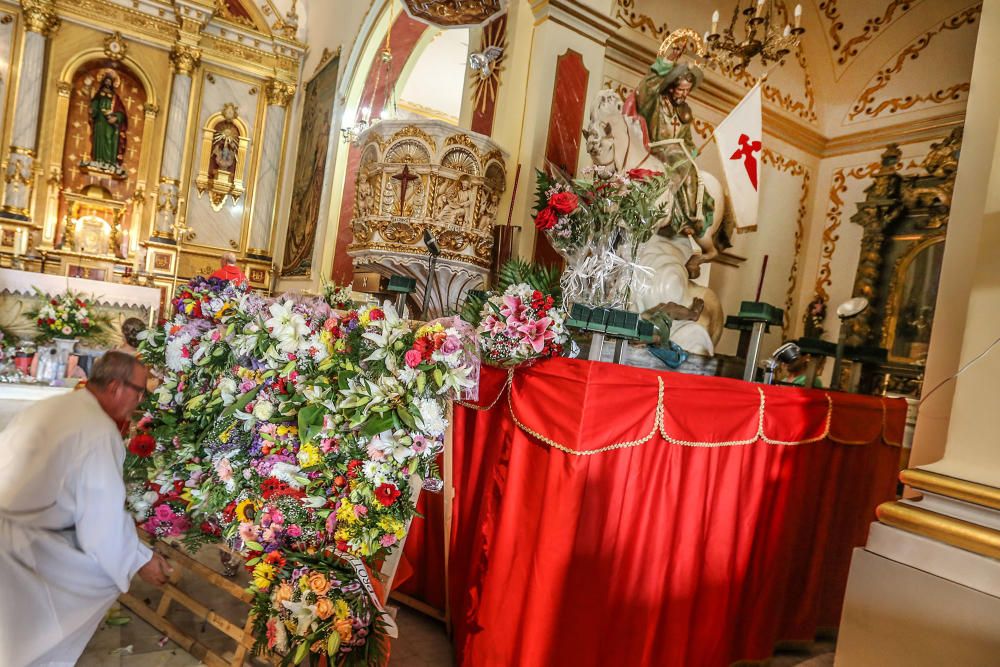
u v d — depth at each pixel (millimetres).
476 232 3822
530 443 2260
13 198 9008
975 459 1338
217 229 10500
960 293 1526
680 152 3217
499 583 2244
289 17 10641
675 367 2945
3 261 8930
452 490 2453
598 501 2113
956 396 1391
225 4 10398
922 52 5730
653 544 2281
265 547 2146
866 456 3207
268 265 10688
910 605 1310
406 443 2047
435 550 2869
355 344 2186
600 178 2623
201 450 2416
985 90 1525
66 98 9414
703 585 2469
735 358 3268
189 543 2451
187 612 2654
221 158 10438
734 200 3727
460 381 2078
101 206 9820
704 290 3623
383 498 2029
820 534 3012
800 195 6418
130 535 2119
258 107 10719
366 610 2090
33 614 1918
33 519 1959
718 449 2445
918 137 5781
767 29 3609
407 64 7848
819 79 6414
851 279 6156
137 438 2453
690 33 3381
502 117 4395
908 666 1302
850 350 3639
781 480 2740
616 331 2311
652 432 2184
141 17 9734
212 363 2486
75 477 2008
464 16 4613
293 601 2016
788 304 6434
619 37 4602
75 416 2059
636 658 2266
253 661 2330
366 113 7219
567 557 2041
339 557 2102
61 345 6184
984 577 1209
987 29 1539
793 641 3039
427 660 2520
